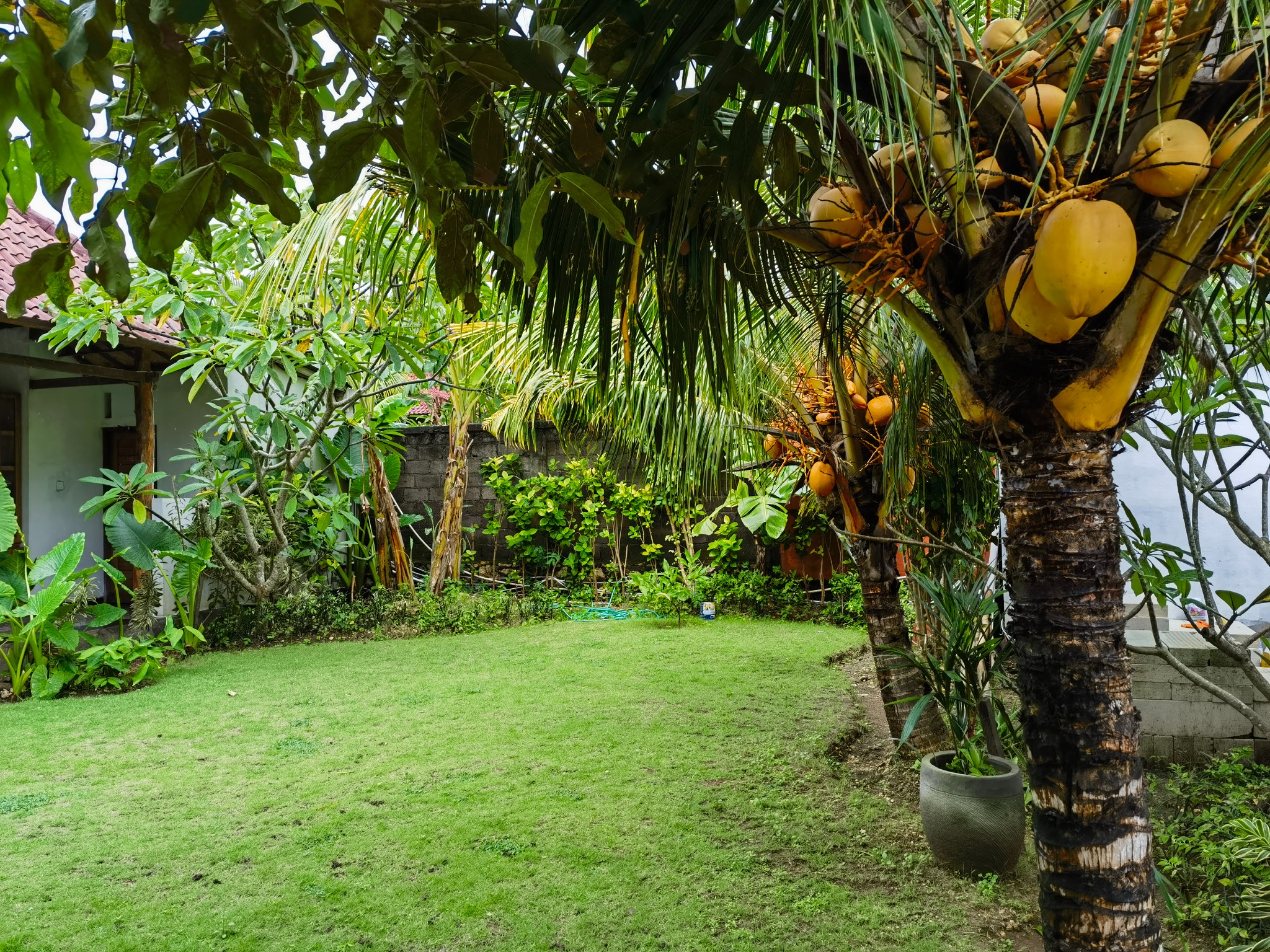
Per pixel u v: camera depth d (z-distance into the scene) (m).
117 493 7.01
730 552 9.90
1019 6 2.15
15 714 5.42
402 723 5.14
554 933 2.71
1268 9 1.18
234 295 7.14
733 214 2.15
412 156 1.27
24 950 2.63
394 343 7.50
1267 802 3.34
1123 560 2.58
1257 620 4.44
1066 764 1.57
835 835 3.44
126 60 1.47
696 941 2.65
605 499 10.66
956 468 4.08
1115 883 1.53
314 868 3.17
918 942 2.63
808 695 5.76
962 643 3.50
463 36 1.28
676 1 1.36
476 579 10.96
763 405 4.67
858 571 4.41
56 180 1.24
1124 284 1.33
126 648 6.18
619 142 1.76
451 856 3.26
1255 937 2.47
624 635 8.23
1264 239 1.54
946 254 1.64
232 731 5.01
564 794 3.88
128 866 3.21
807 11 1.41
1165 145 1.31
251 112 1.47
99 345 8.11
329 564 9.62
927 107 1.50
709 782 4.06
